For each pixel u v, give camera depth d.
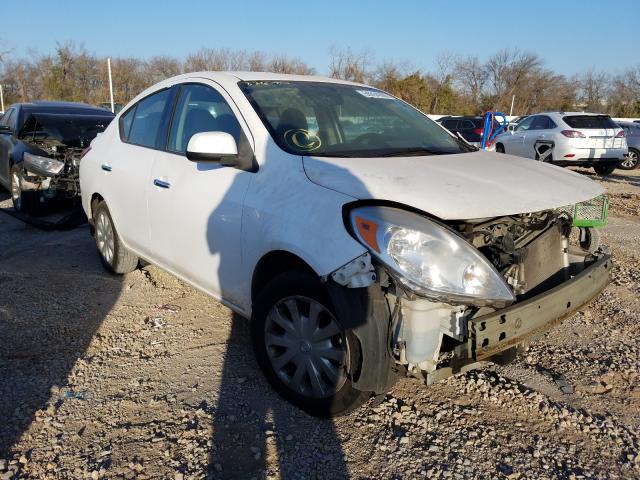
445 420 2.98
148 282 5.00
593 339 3.99
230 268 3.34
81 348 3.75
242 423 2.93
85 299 4.60
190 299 4.62
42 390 3.22
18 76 46.31
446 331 2.58
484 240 2.82
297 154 3.12
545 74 51.53
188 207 3.63
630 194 11.28
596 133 13.79
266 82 3.79
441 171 2.99
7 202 9.02
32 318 4.20
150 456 2.67
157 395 3.19
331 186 2.80
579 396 3.24
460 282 2.43
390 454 2.71
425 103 42.50
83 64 42.66
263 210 3.03
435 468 2.61
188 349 3.75
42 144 7.85
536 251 2.95
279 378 3.07
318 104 3.69
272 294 3.00
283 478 2.54
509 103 49.84
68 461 2.63
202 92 3.90
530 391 3.25
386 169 2.93
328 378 2.85
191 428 2.88
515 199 2.72
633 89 51.69
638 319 4.32
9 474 2.53
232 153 3.24
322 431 2.87
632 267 5.75
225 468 2.60
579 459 2.71
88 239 6.59
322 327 2.84
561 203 2.84
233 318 4.24
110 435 2.83
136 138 4.57
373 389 2.61
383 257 2.45
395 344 2.57
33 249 6.12
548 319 2.69
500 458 2.70
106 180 4.75
